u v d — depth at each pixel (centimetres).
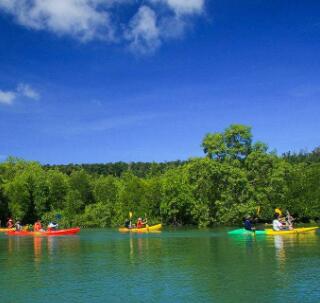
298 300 1694
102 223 9000
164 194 8319
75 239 4997
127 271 2416
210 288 1920
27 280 2195
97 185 10538
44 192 9419
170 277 2200
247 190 7475
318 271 2259
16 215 9194
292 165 9256
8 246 4141
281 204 7838
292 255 2912
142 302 1723
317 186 8044
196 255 3061
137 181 9050
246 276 2162
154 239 4719
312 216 8006
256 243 3859
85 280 2172
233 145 7950
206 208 7675
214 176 7625
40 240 4959
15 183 9262
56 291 1939
